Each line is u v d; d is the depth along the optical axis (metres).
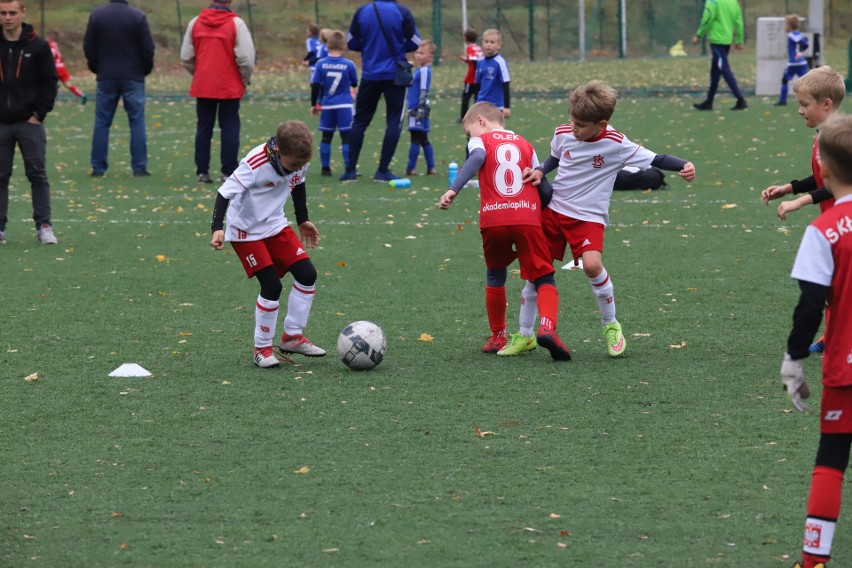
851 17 132.25
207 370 18.11
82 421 15.46
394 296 23.47
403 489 12.72
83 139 55.09
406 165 45.09
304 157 17.75
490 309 19.03
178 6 115.38
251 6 128.12
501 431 14.81
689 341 19.55
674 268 25.67
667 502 12.23
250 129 58.00
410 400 16.31
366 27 39.38
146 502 12.42
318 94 42.09
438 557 10.84
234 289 24.34
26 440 14.66
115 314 22.06
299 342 18.75
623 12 122.31
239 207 17.97
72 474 13.34
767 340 19.50
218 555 10.95
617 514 11.91
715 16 61.34
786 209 16.47
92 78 99.81
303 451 14.12
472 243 29.25
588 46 127.25
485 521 11.73
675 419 15.23
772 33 72.19
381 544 11.16
